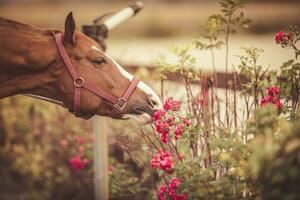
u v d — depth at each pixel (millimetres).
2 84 6512
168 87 8570
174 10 39500
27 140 10414
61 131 9914
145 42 27141
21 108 10641
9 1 47125
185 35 29891
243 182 5551
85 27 8156
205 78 7094
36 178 10305
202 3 41719
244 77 7855
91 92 6504
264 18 29969
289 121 5738
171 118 5945
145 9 41781
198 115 6527
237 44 22594
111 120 8930
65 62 6430
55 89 6609
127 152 7500
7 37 6348
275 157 4406
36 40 6426
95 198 8266
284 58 16891
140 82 6684
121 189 7898
